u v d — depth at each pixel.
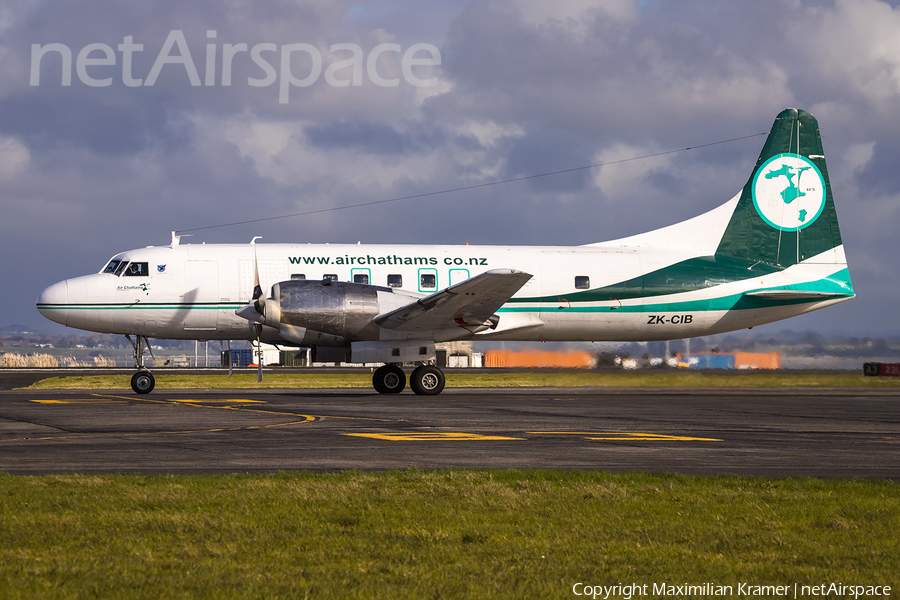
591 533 15.79
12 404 45.41
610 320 61.34
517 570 13.37
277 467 22.98
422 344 53.94
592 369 78.06
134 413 39.50
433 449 26.97
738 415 41.69
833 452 27.23
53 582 12.29
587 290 60.44
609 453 26.45
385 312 52.22
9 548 14.17
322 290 51.78
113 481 19.81
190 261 56.59
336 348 53.94
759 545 15.11
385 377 55.09
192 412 40.19
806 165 66.12
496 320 54.09
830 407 48.31
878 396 61.00
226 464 23.41
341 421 36.03
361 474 21.09
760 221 65.19
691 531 16.02
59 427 32.94
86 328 56.28
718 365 80.31
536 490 19.38
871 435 32.53
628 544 15.08
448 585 12.52
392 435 30.80
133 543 14.60
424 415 39.41
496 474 21.22
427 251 59.31
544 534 15.69
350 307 51.62
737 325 64.75
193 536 15.18
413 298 53.34
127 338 57.59
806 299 64.38
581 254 61.56
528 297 59.66
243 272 56.59
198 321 56.66
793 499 18.72
